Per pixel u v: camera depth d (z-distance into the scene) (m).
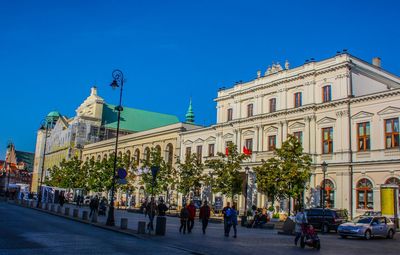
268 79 53.19
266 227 34.66
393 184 38.06
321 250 20.19
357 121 42.97
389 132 40.34
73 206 63.91
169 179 60.59
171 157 71.25
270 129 51.75
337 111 44.38
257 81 54.75
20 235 20.83
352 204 41.97
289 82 50.00
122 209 64.12
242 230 31.72
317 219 34.38
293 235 28.34
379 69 48.09
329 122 45.09
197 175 56.19
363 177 41.47
